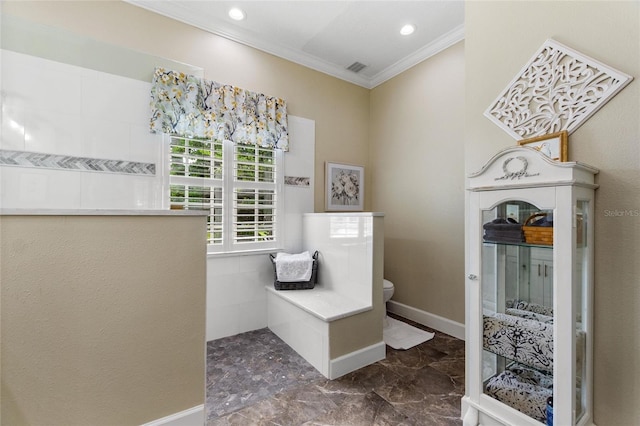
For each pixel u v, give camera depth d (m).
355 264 2.37
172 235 1.33
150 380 1.28
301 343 2.25
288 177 2.98
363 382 1.92
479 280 1.43
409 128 3.14
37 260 1.07
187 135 2.38
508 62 1.53
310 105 3.15
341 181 3.37
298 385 1.88
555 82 1.36
